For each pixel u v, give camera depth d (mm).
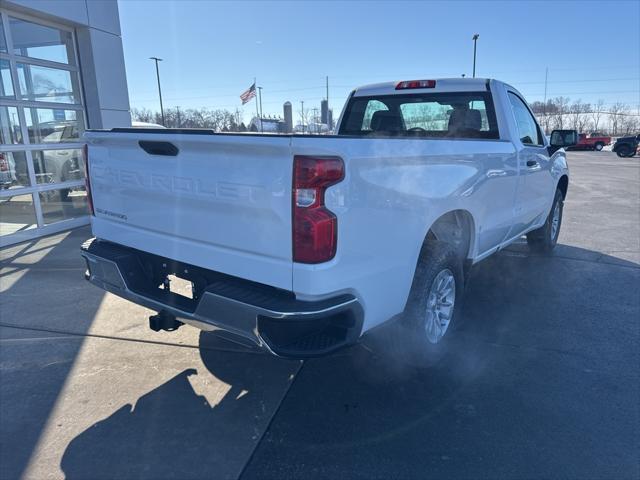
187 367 3678
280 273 2521
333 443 2795
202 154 2721
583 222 9305
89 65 9227
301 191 2379
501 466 2594
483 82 4738
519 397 3246
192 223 2881
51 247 7297
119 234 3404
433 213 3229
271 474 2551
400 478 2516
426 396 3270
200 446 2777
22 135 7883
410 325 3361
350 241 2561
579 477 2514
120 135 3123
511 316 4598
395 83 5219
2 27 7555
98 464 2637
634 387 3367
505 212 4594
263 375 3561
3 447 2775
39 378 3510
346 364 3717
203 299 2699
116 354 3881
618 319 4527
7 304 4922
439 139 3270
